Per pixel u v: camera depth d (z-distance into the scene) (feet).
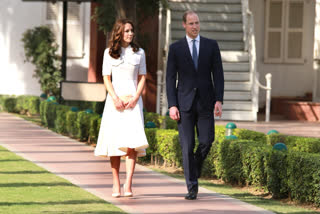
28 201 61.62
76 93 171.73
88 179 80.18
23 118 194.29
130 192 67.46
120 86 67.51
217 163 85.66
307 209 65.72
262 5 241.35
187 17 68.13
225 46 197.26
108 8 172.76
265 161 74.18
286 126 169.07
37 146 118.32
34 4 240.32
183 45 68.23
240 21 204.54
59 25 239.91
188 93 67.62
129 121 66.69
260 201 69.67
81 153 109.60
